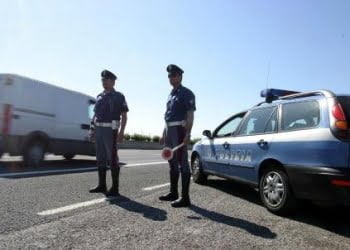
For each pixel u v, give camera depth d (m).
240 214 5.37
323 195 4.65
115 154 6.32
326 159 4.59
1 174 8.13
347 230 4.77
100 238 3.95
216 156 7.44
